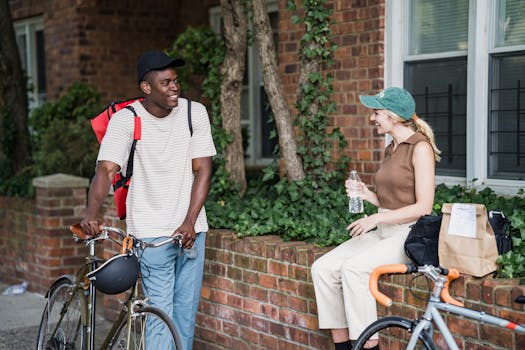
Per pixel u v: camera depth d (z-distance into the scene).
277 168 7.63
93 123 5.04
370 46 6.56
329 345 5.08
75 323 5.22
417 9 6.51
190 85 9.02
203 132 5.04
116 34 11.22
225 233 5.97
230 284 5.87
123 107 4.98
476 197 5.70
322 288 4.61
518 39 5.86
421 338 3.86
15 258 9.44
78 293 5.11
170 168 4.91
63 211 8.69
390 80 6.58
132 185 4.93
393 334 4.64
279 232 5.86
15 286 9.11
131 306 4.59
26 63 13.26
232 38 7.12
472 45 6.07
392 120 4.50
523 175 5.89
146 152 4.88
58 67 11.55
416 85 6.58
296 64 7.21
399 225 4.52
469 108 6.13
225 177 7.19
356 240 4.76
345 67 6.78
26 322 7.71
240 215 6.02
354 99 6.73
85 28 11.00
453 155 6.37
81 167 9.44
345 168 6.84
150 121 4.87
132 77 11.41
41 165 9.51
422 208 4.34
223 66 7.25
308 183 6.64
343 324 4.62
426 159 4.37
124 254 4.57
